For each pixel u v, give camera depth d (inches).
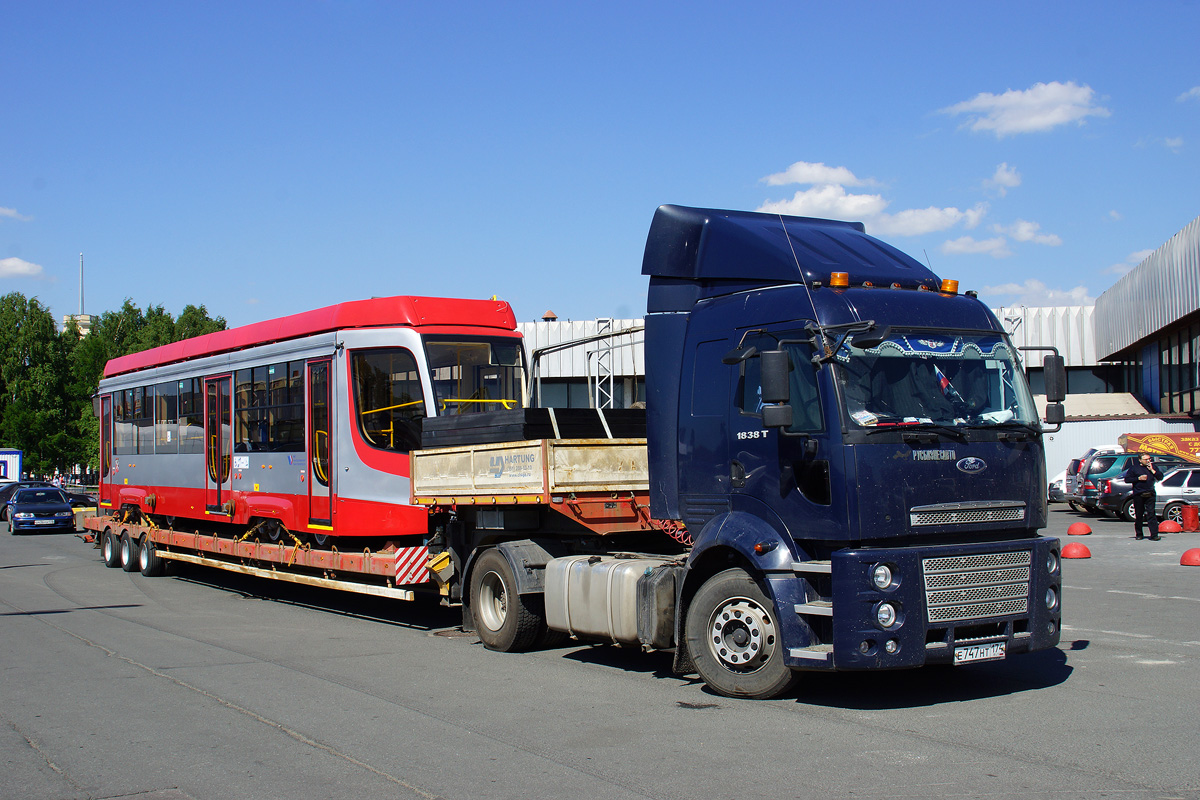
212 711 295.9
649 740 258.1
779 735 261.0
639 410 412.2
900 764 232.7
